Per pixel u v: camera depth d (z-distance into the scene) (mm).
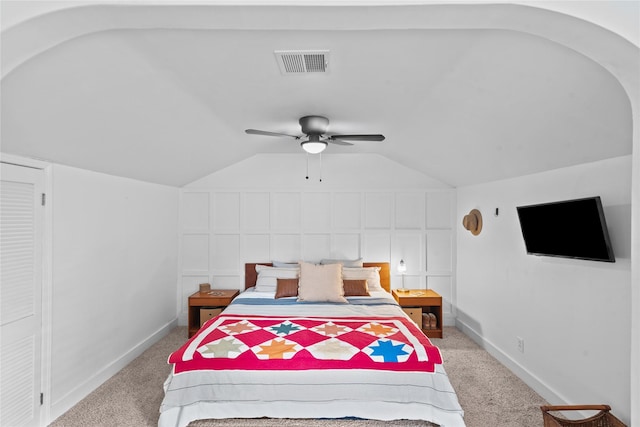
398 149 4242
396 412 2516
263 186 4914
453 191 4910
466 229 4539
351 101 2668
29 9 1107
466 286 4562
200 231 4918
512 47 1685
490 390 3031
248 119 3109
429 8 1146
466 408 2748
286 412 2549
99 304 3189
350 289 4246
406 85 2344
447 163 3959
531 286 3096
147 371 3445
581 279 2479
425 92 2453
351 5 1130
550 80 1814
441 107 2641
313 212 4926
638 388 1258
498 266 3705
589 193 2412
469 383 3160
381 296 4223
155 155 3371
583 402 2455
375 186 4922
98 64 1791
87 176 3045
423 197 4934
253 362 2559
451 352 3902
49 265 2602
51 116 2092
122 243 3574
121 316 3547
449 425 2438
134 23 1229
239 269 4922
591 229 2207
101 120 2359
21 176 2371
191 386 2521
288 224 4934
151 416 2656
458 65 2002
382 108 2836
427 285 4910
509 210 3480
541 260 2947
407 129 3385
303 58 1953
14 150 2279
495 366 3527
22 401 2369
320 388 2537
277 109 2850
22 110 1937
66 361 2762
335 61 1997
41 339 2543
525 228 2943
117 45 1689
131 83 2064
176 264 4855
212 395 2521
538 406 2773
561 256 2539
